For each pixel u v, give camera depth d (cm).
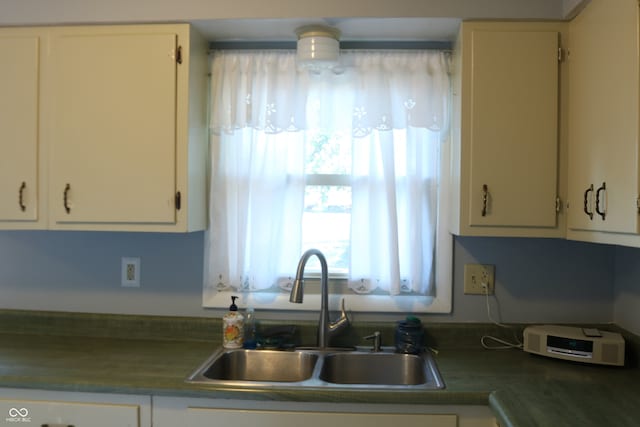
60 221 178
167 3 175
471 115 169
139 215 176
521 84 168
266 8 173
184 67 175
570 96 167
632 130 128
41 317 206
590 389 145
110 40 177
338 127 198
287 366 184
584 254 196
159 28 176
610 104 140
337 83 198
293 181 196
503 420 126
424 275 195
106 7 176
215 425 146
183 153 175
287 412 145
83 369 160
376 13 171
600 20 146
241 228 196
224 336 187
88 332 205
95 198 177
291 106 192
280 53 195
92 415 149
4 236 209
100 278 207
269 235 194
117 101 176
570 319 196
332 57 181
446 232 196
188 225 177
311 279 202
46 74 179
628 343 175
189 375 155
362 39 194
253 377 185
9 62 179
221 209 199
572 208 164
